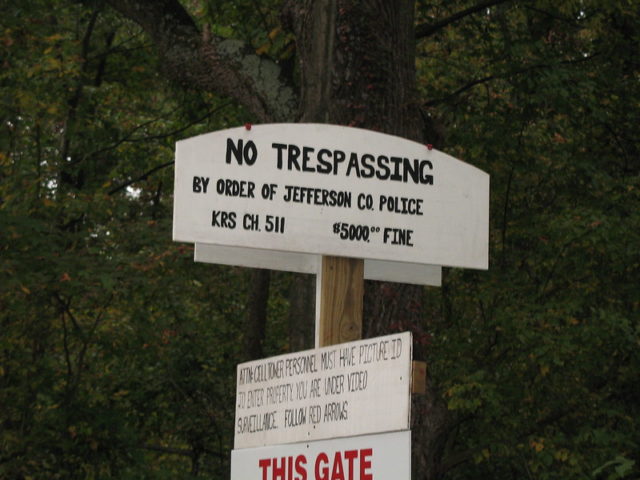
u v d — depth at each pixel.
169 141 18.16
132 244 14.38
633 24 14.55
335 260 4.59
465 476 16.23
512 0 13.64
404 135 9.41
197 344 16.70
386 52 9.38
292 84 11.15
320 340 4.53
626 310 14.34
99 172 17.72
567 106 13.98
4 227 12.33
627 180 14.39
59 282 12.49
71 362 15.49
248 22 15.09
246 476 4.45
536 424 13.98
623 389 14.76
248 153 4.47
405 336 3.89
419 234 4.61
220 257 4.69
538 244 14.55
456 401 12.56
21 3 13.73
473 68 15.62
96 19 17.66
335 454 4.09
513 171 15.20
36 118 14.06
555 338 12.97
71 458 14.20
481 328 14.68
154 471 14.68
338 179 4.55
